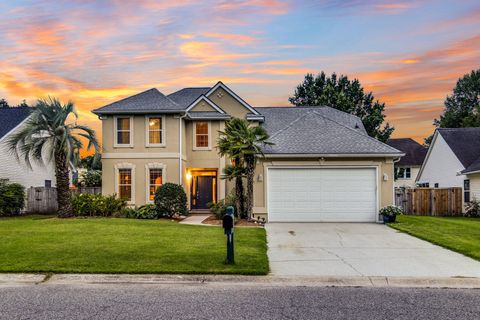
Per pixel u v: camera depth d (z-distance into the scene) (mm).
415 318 5320
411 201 23812
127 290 6629
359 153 16406
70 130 17391
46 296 6281
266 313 5488
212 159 22531
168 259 8438
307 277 7383
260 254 9102
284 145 17156
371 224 15797
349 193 16641
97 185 28125
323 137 17781
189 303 5934
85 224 13898
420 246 10742
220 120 22656
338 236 12539
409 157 45500
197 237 11453
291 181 16703
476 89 59094
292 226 15117
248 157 15898
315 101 45531
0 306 5777
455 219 20062
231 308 5703
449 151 28156
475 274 7637
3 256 8617
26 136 17281
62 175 17297
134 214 17828
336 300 6125
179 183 20969
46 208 23312
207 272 7488
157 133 21359
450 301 6113
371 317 5352
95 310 5602
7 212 20203
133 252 9125
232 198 17641
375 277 7402
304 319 5258
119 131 21422
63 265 7863
